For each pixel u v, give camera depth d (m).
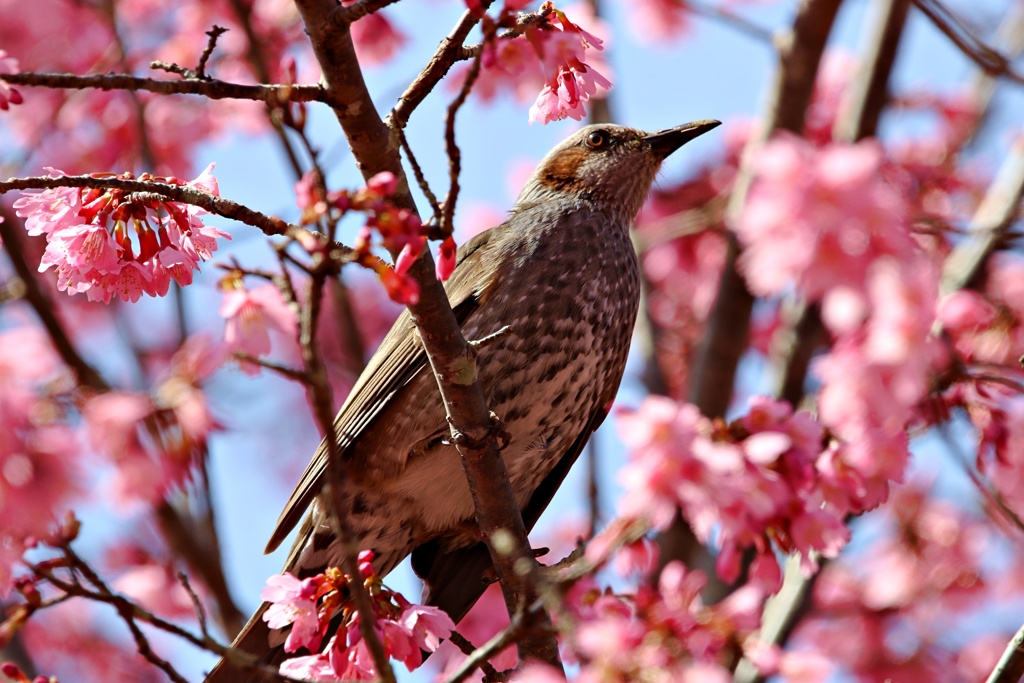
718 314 12.52
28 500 7.63
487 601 11.54
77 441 8.05
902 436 6.84
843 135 13.33
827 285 5.48
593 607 6.31
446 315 6.77
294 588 6.72
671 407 6.29
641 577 6.95
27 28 13.48
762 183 5.48
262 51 13.20
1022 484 8.45
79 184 6.02
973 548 12.71
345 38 5.90
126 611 5.91
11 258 10.41
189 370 9.87
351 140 6.17
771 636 10.97
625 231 10.33
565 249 9.33
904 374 6.18
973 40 11.09
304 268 4.99
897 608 12.94
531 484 9.59
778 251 5.50
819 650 12.80
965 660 12.73
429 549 9.58
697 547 11.05
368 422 8.77
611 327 9.45
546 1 6.52
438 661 11.18
